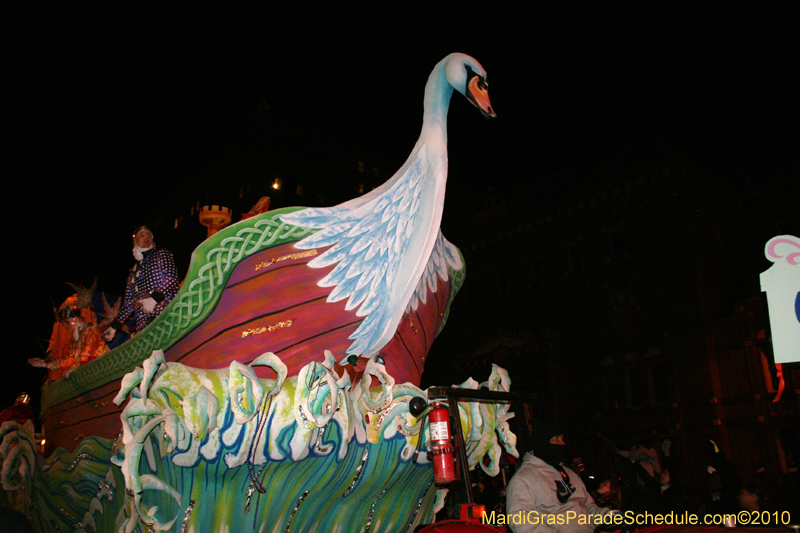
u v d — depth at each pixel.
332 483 3.45
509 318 24.59
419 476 4.11
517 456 4.16
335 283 3.66
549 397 22.19
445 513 6.62
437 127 4.07
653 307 20.27
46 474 4.92
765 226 19.08
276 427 3.05
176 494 2.89
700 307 18.95
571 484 3.42
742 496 6.29
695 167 20.52
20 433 5.13
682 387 18.83
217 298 3.33
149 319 4.34
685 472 17.98
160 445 2.89
